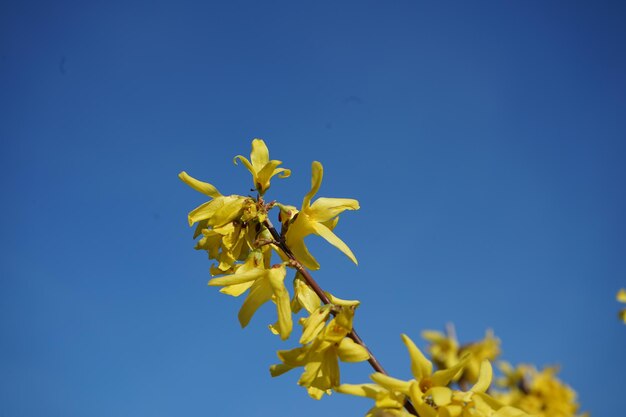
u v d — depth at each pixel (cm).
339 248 37
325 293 37
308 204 38
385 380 34
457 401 33
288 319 36
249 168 39
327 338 35
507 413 33
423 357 34
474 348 56
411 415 33
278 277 36
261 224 38
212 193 39
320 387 35
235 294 37
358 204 38
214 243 38
